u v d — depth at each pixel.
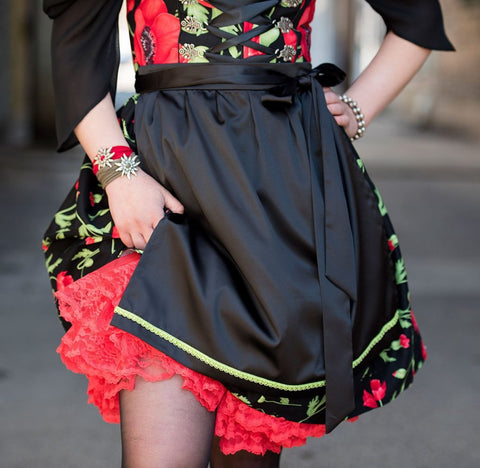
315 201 1.86
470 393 4.05
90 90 1.87
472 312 5.40
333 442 3.48
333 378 1.81
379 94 2.25
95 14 1.90
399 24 2.26
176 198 1.86
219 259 1.78
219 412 1.86
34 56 15.12
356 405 1.97
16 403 3.80
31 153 13.68
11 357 4.38
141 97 1.96
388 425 3.66
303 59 2.03
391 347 2.05
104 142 1.85
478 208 9.45
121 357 1.71
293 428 1.91
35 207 8.88
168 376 1.70
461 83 19.50
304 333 1.78
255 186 1.83
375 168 12.87
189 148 1.83
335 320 1.81
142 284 1.72
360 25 25.20
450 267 6.61
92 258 1.91
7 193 9.73
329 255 1.84
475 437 3.56
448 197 10.21
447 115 20.25
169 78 1.91
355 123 2.19
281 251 1.79
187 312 1.72
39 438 3.45
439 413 3.80
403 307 2.08
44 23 15.02
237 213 1.79
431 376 4.27
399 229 8.13
